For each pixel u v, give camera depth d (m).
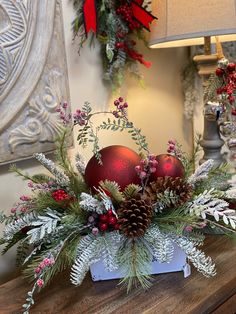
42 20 0.84
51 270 0.62
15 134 0.81
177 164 0.70
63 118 0.78
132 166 0.67
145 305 0.61
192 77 1.26
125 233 0.61
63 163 0.76
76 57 0.95
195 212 0.63
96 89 1.01
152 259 0.65
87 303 0.62
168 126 1.25
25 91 0.81
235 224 0.62
